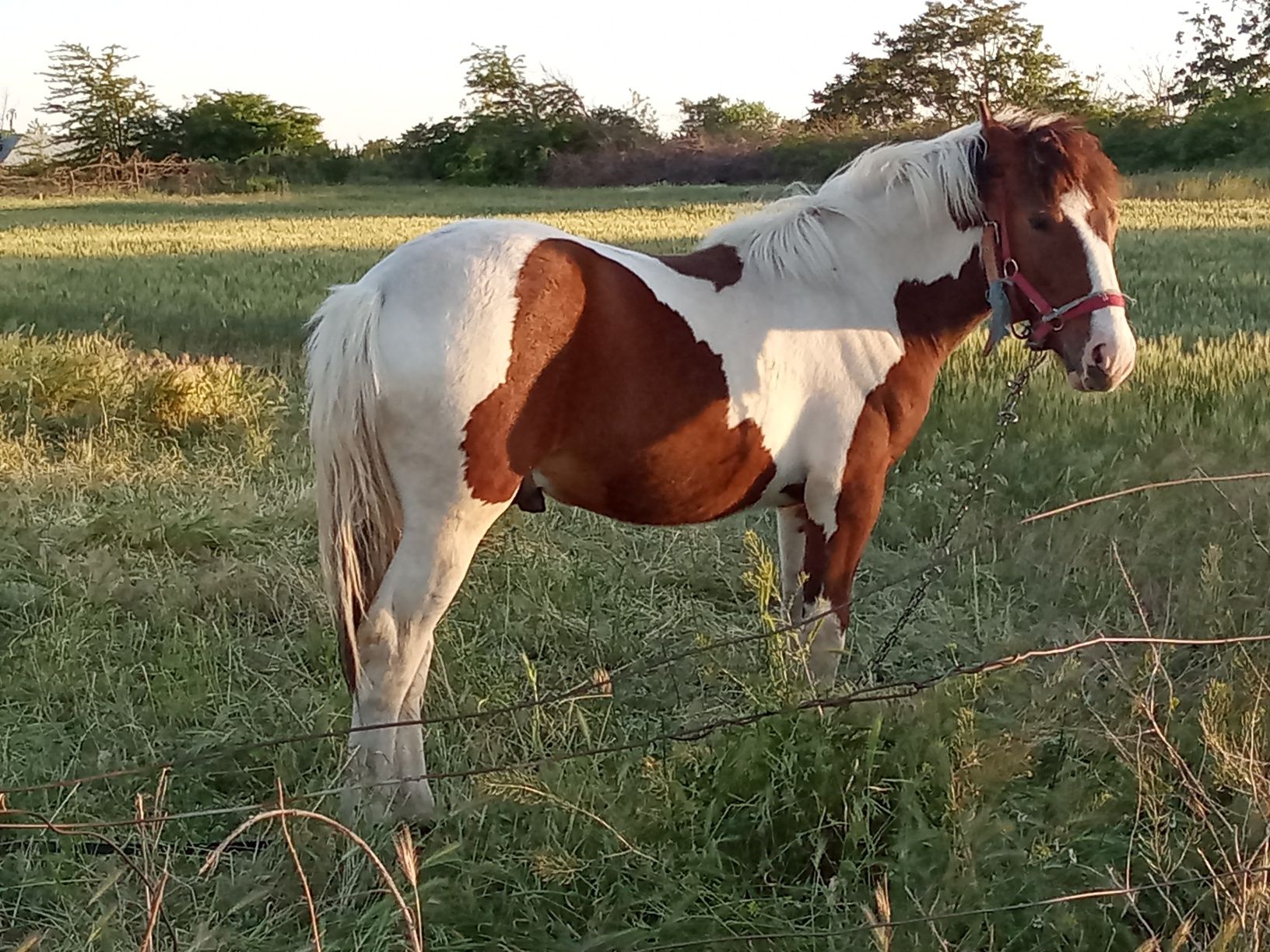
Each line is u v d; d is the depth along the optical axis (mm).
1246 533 5059
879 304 3705
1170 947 2537
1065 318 3678
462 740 3736
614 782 3326
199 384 7375
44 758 3523
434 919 2838
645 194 38406
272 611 4809
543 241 3223
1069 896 2600
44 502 5715
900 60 51844
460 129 54344
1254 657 3875
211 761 3428
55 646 4180
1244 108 37969
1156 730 3029
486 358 3039
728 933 2766
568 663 4406
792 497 3834
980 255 3760
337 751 3639
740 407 3445
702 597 5172
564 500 3543
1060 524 5531
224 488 5945
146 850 2691
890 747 3215
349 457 3105
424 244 3199
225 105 60688
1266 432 6238
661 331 3307
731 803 3170
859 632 4637
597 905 2885
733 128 55594
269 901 2967
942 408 7082
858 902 2824
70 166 49625
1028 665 4086
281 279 13391
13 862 3076
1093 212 3639
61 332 9305
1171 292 12023
